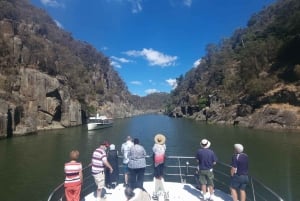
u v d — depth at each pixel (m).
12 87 67.31
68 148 38.59
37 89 72.50
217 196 9.38
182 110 156.00
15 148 38.34
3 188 19.22
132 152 9.05
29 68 75.44
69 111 82.88
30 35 91.75
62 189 8.16
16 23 87.56
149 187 10.45
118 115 159.50
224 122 87.19
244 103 82.38
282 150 34.53
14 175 22.72
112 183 10.75
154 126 84.81
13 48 76.25
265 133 56.16
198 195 9.55
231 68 126.50
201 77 177.75
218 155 32.12
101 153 9.09
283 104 68.44
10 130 54.16
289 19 97.31
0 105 51.00
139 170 9.00
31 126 61.09
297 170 23.84
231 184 8.31
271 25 122.75
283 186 19.20
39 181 20.91
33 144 42.88
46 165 26.73
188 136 53.28
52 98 75.62
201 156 8.91
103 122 83.12
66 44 163.62
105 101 156.38
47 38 130.50
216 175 12.70
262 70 91.38
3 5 101.25
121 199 9.39
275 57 90.06
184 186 10.48
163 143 9.52
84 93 115.19
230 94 99.62
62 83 87.88
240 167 8.10
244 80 96.19
